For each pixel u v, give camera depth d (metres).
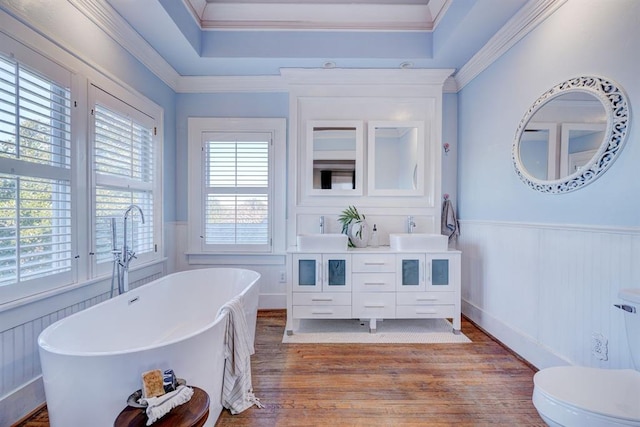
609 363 1.63
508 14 2.25
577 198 1.81
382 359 2.31
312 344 2.56
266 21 2.86
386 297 2.75
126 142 2.48
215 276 2.83
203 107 3.34
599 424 1.02
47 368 1.25
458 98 3.31
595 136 1.67
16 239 1.58
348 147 3.20
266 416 1.69
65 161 1.88
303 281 2.74
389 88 3.19
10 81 1.55
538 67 2.12
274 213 3.36
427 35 2.90
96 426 1.22
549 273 2.03
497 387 1.96
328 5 2.80
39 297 1.69
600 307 1.68
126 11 2.22
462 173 3.23
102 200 2.22
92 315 1.75
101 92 2.17
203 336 1.44
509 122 2.44
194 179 3.34
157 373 1.21
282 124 3.35
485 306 2.79
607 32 1.63
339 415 1.70
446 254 2.75
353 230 3.00
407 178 3.22
